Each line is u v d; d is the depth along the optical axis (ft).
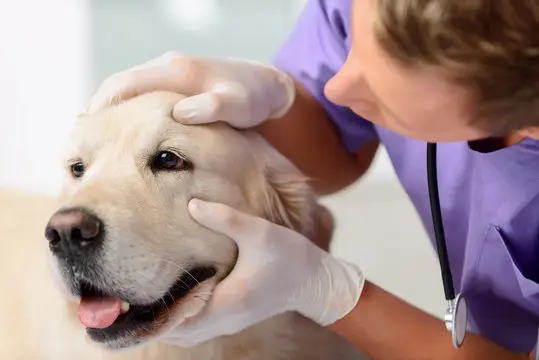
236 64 4.71
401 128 3.28
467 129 3.11
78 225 3.89
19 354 5.21
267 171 4.72
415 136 3.31
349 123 5.32
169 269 4.13
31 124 9.78
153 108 4.41
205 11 10.71
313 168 5.39
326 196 5.69
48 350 5.19
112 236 3.95
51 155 9.45
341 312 4.47
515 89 2.82
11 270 5.49
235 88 4.48
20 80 10.19
